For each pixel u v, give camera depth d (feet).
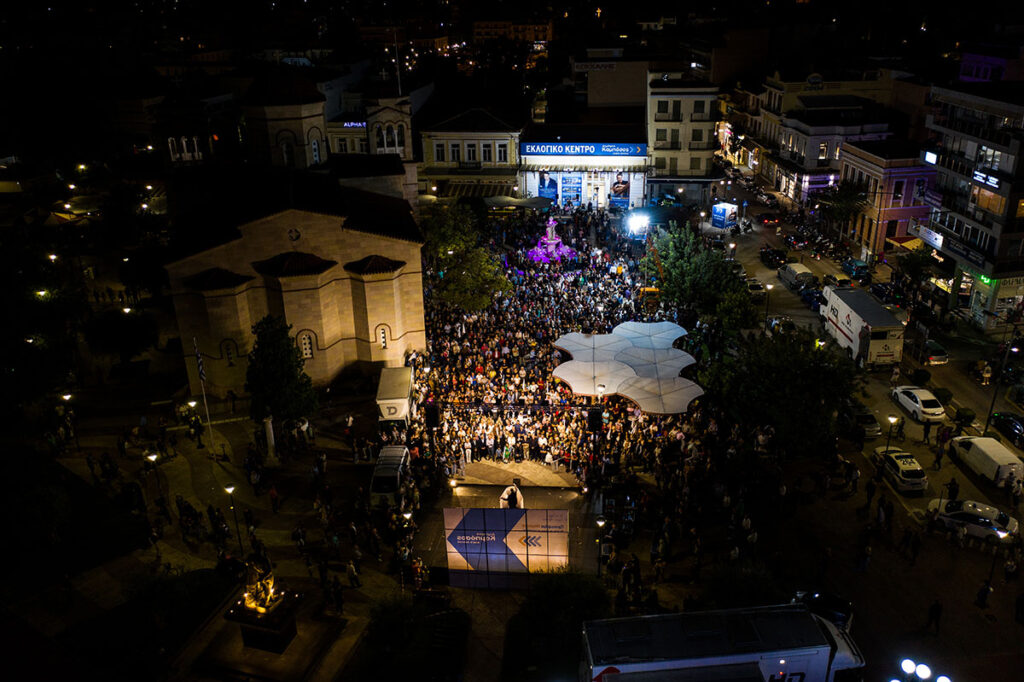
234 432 147.02
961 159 187.32
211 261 150.20
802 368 126.00
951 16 405.59
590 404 146.72
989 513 115.03
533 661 92.99
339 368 162.61
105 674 80.69
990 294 182.29
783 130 284.82
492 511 104.73
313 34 462.60
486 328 179.11
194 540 117.39
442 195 264.52
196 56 427.74
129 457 139.13
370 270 154.81
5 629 76.84
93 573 110.32
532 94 371.76
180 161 206.08
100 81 349.82
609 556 110.93
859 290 179.83
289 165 183.93
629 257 228.43
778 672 78.43
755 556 111.75
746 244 249.34
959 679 91.04
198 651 97.30
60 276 186.29
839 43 360.48
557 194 279.08
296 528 117.39
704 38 386.93
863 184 233.35
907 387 153.89
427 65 369.09
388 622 93.71
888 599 104.27
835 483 130.11
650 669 76.43
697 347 168.76
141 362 173.99
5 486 114.32
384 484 121.49
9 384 144.25
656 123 266.77
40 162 309.42
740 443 133.69
